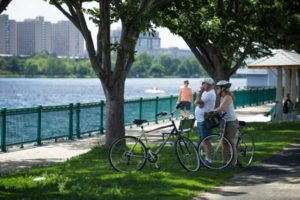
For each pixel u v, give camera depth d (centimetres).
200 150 1395
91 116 2362
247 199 1034
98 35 1814
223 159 1409
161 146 1366
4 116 1808
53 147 1933
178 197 1033
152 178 1222
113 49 1766
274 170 1390
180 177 1241
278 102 3031
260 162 1519
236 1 2572
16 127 1875
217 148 1405
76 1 1752
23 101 7556
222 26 2403
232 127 1404
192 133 2291
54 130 2098
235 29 2416
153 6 1772
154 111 3033
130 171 1315
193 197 1048
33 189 1107
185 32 2362
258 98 5144
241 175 1313
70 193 1062
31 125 1958
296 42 3016
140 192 1074
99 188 1103
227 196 1059
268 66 2870
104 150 1767
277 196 1065
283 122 2869
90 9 1855
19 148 1894
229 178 1269
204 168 1386
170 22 2286
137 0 1831
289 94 3175
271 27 2609
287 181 1232
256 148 1819
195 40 2394
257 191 1113
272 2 2575
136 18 1722
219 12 2434
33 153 1777
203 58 2584
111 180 1199
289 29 2830
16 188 1117
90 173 1307
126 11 1728
